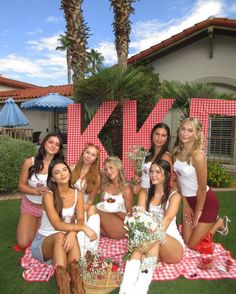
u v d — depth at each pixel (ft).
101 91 27.73
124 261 10.93
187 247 13.67
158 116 22.94
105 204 14.12
